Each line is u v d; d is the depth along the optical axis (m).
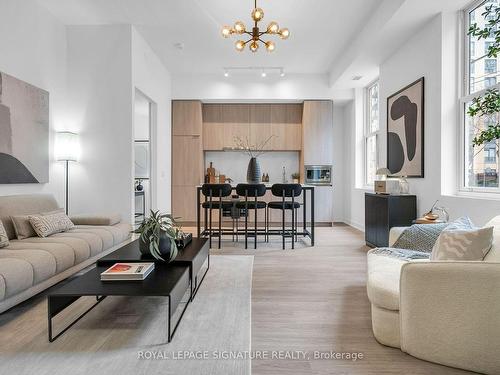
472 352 1.70
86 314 2.43
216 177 7.40
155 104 5.88
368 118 6.68
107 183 4.64
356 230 6.51
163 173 6.33
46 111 4.10
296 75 6.81
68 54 4.65
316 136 6.94
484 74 3.32
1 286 2.04
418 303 1.82
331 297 2.81
